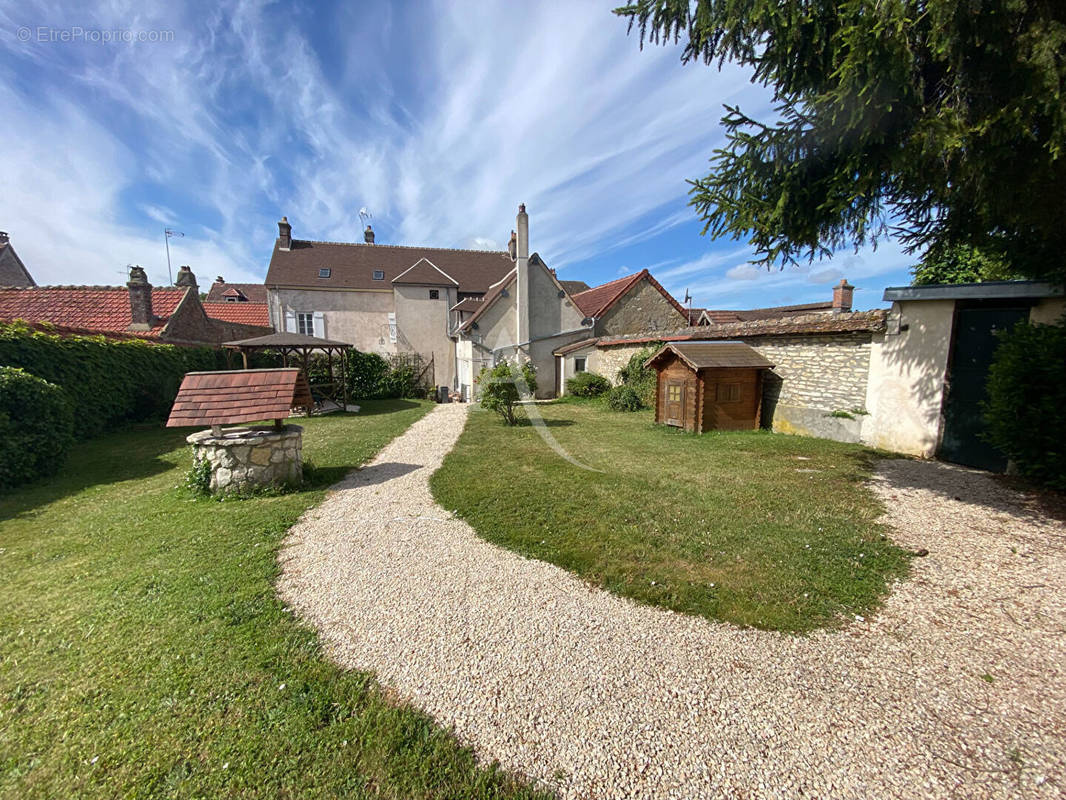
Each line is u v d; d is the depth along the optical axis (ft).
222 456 17.25
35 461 20.21
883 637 8.29
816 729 6.32
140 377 36.06
